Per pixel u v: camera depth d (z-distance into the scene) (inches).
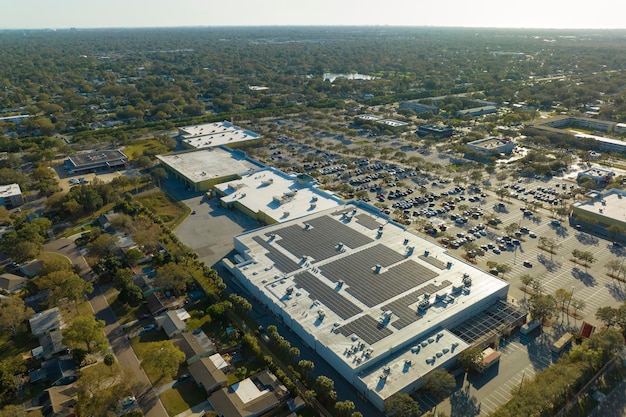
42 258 6599.4
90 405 3858.3
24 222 7347.4
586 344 4466.0
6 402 4092.0
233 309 5383.9
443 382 3956.7
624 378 4352.9
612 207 7819.9
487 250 6914.4
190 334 4911.4
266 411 4015.8
